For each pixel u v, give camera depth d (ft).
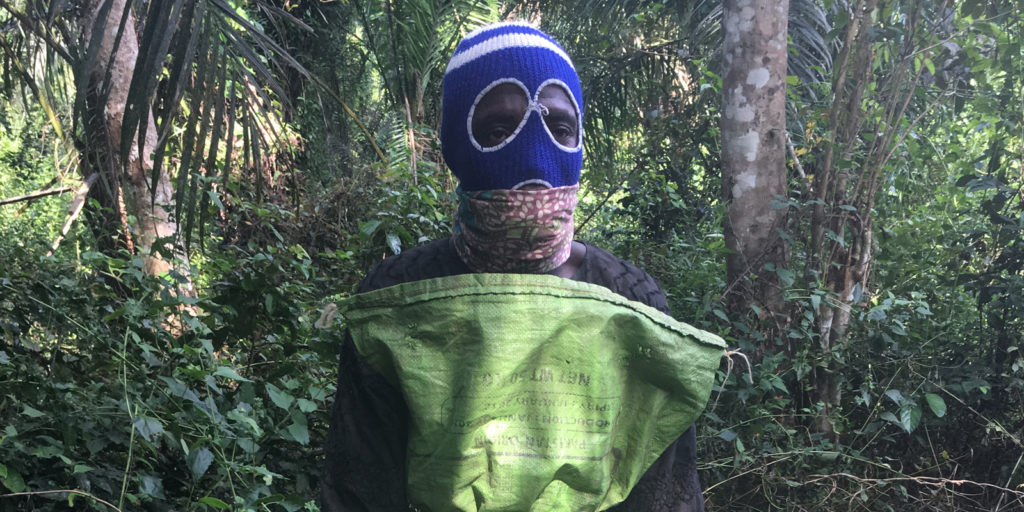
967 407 11.83
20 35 13.12
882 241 13.74
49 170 24.50
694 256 15.35
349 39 26.25
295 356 9.15
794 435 11.41
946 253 14.02
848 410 12.19
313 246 15.84
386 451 4.17
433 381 3.91
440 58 22.48
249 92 10.87
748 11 12.39
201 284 11.37
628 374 4.25
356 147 24.44
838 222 12.33
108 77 7.99
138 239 11.69
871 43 12.19
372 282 4.44
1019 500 11.09
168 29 8.07
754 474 10.96
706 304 11.57
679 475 4.47
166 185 13.04
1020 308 11.80
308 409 7.20
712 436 10.65
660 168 19.85
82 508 7.36
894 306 12.28
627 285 4.50
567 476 3.97
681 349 4.23
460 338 3.92
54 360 7.79
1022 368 11.76
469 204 4.23
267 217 13.38
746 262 12.50
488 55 4.17
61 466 7.03
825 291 11.77
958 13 12.69
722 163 12.82
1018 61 12.26
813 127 12.96
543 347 3.93
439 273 4.41
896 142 13.07
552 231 4.20
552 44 4.31
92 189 12.91
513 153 4.13
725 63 12.71
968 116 16.70
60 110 14.74
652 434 4.29
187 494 7.88
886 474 11.57
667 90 25.68
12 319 8.07
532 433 3.92
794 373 11.95
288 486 8.53
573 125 4.30
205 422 6.95
